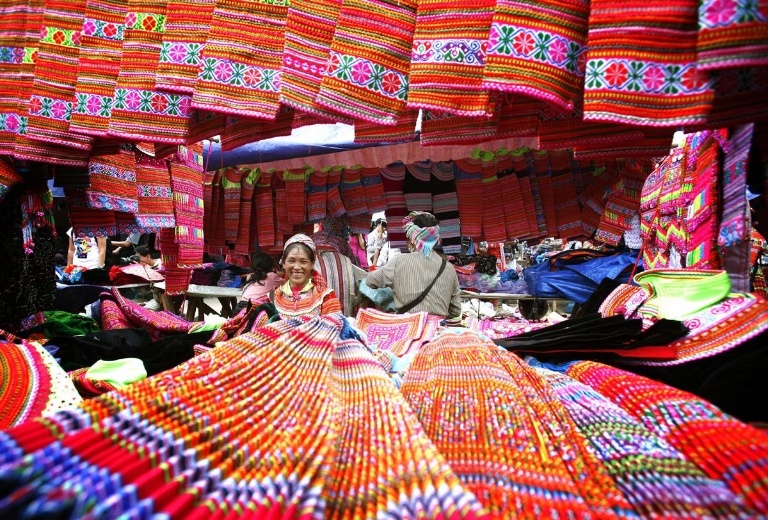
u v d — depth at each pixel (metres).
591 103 1.11
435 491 0.72
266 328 1.45
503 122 1.53
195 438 0.83
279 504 0.74
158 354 2.15
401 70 1.43
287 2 1.54
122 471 0.68
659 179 2.93
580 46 1.19
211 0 1.62
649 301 1.93
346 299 4.72
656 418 1.15
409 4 1.42
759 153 1.54
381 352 1.97
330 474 0.84
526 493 0.89
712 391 1.31
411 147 4.13
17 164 2.20
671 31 1.07
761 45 0.96
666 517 0.84
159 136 1.73
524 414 1.15
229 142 1.80
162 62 1.63
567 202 4.90
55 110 1.89
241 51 1.55
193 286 6.11
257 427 0.94
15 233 2.38
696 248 2.03
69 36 1.90
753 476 0.88
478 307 6.68
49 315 2.69
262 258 5.00
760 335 1.46
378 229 8.71
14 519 0.54
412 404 1.34
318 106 1.47
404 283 4.19
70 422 0.75
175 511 0.65
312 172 4.91
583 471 0.96
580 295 5.20
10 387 1.52
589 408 1.23
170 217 3.28
